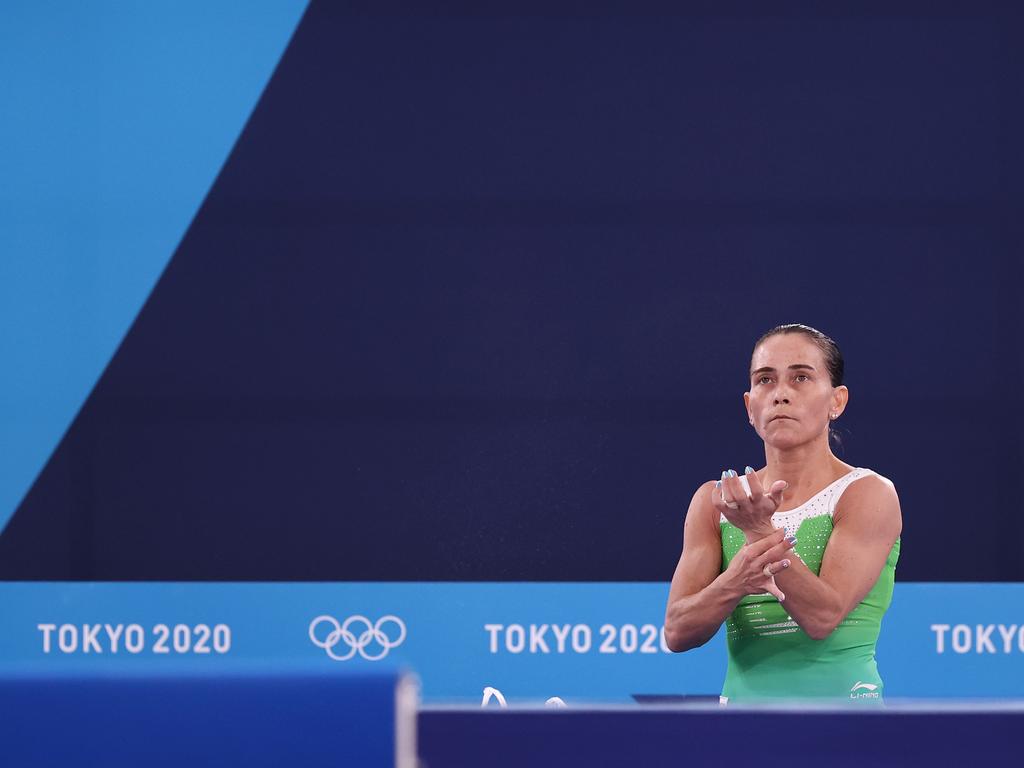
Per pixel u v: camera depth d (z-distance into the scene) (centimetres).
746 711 348
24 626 1262
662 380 1272
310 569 1274
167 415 1280
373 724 318
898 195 1274
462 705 354
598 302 1280
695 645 630
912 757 342
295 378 1283
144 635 1262
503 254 1284
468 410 1279
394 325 1284
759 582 588
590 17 1292
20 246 1286
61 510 1274
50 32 1289
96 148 1288
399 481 1277
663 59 1288
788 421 639
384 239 1288
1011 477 1258
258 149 1290
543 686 1259
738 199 1280
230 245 1288
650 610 1258
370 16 1294
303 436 1280
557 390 1277
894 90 1279
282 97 1292
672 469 1269
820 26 1284
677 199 1281
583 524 1269
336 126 1293
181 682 320
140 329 1284
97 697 319
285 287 1287
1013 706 346
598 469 1271
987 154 1274
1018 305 1266
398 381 1281
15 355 1280
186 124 1291
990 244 1269
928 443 1260
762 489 589
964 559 1254
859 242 1273
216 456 1280
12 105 1288
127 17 1291
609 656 1257
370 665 326
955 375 1264
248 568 1274
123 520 1275
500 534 1272
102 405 1280
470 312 1284
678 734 348
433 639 1262
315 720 318
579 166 1286
